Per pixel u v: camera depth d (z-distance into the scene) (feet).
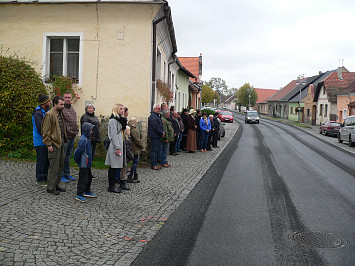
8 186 23.17
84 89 41.09
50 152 22.12
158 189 26.86
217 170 36.76
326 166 42.11
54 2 40.37
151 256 14.65
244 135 93.04
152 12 40.04
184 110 51.11
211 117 53.93
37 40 41.14
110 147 24.43
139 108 40.78
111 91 40.91
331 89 153.48
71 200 21.79
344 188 29.27
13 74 32.89
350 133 71.77
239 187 28.68
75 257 14.25
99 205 21.56
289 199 24.94
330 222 19.66
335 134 102.22
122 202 22.63
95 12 40.45
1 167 27.94
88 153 22.11
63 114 26.08
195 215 20.65
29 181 24.75
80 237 16.37
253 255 14.89
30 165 29.32
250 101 305.73
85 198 22.35
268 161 44.88
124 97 40.83
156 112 34.71
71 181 26.27
